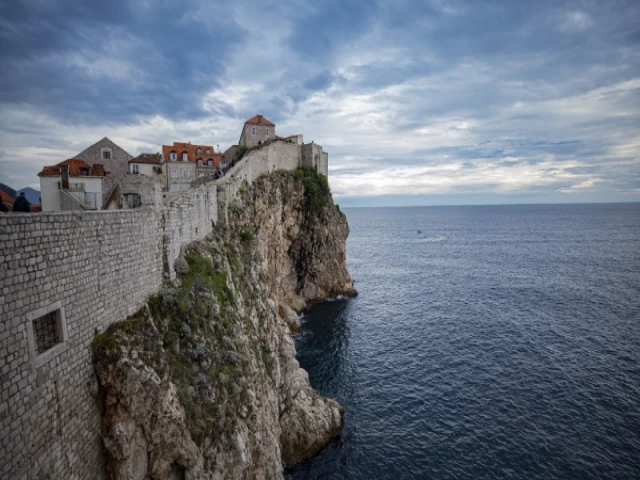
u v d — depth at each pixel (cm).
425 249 15250
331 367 4484
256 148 6150
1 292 1011
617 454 2870
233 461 1873
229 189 3838
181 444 1606
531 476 2697
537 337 5134
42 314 1159
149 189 2305
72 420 1277
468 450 2981
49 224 1201
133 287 1761
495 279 8975
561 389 3775
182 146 6731
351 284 8062
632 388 3759
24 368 1078
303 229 7275
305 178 7262
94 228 1452
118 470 1405
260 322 3111
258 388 2372
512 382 3944
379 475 2778
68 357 1278
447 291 7906
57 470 1191
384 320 6100
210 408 1862
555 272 9669
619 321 5712
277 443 2511
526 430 3175
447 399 3688
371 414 3503
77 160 3656
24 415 1073
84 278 1384
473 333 5362
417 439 3134
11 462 1023
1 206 2245
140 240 1841
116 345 1480
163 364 1683
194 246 2600
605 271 9644
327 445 3091
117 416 1430
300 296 7256
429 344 5031
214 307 2272
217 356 2075
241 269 3222
